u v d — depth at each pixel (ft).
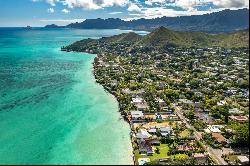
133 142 570.87
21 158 512.22
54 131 625.00
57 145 562.25
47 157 516.73
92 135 609.83
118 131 631.97
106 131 630.74
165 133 606.55
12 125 650.02
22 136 596.70
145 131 615.98
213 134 595.47
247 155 519.60
